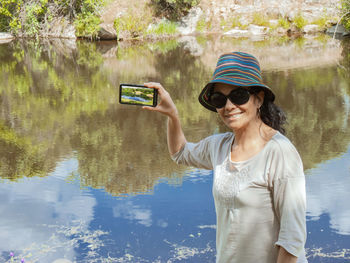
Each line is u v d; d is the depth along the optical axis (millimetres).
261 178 1490
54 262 3459
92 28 20641
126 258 3488
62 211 4438
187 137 6797
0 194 4938
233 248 1556
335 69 11484
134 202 4586
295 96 8859
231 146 1658
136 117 8039
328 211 4184
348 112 7633
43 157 6207
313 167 5336
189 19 21984
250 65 1557
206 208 4379
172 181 5137
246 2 22328
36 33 21562
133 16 20844
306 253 3473
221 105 1570
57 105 9094
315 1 21328
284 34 20594
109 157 6098
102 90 10281
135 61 14188
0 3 21359
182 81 10930
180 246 3658
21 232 4004
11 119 8195
